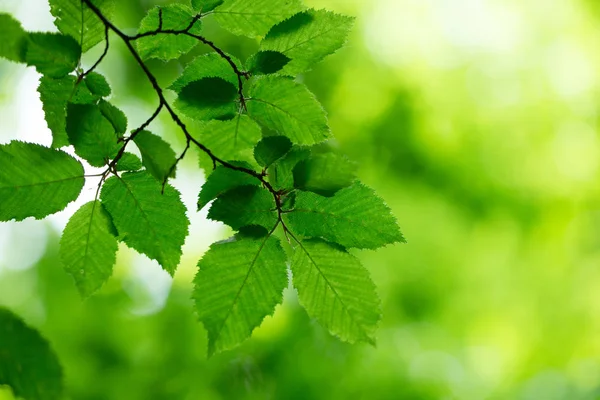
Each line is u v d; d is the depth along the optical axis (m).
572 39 7.94
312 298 1.51
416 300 7.04
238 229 1.48
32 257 6.15
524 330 7.82
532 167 7.64
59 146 1.54
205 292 1.45
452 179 7.16
